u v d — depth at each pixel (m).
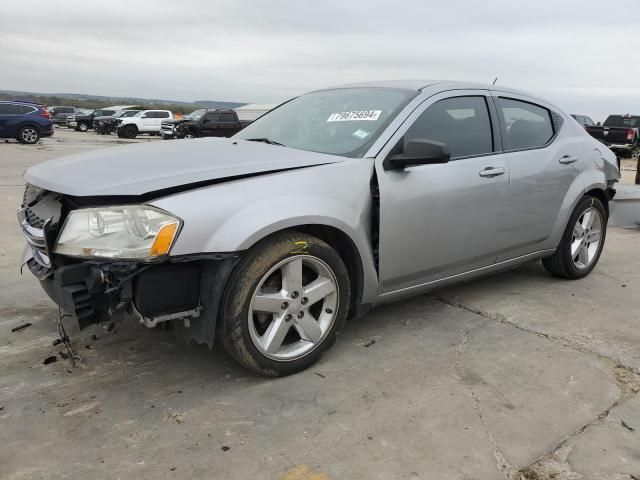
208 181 2.70
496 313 4.06
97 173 2.78
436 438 2.51
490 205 3.82
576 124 4.91
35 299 4.07
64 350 3.26
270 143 3.66
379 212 3.17
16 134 21.50
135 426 2.54
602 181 4.81
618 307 4.29
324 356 3.28
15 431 2.47
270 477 2.22
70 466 2.26
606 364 3.30
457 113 3.79
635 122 26.14
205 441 2.44
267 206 2.73
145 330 3.56
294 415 2.66
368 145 3.29
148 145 3.52
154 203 2.54
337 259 3.04
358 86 4.08
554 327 3.84
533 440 2.52
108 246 2.53
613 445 2.50
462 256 3.76
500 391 2.95
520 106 4.33
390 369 3.15
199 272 2.67
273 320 2.93
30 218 3.07
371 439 2.49
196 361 3.17
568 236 4.67
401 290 3.51
